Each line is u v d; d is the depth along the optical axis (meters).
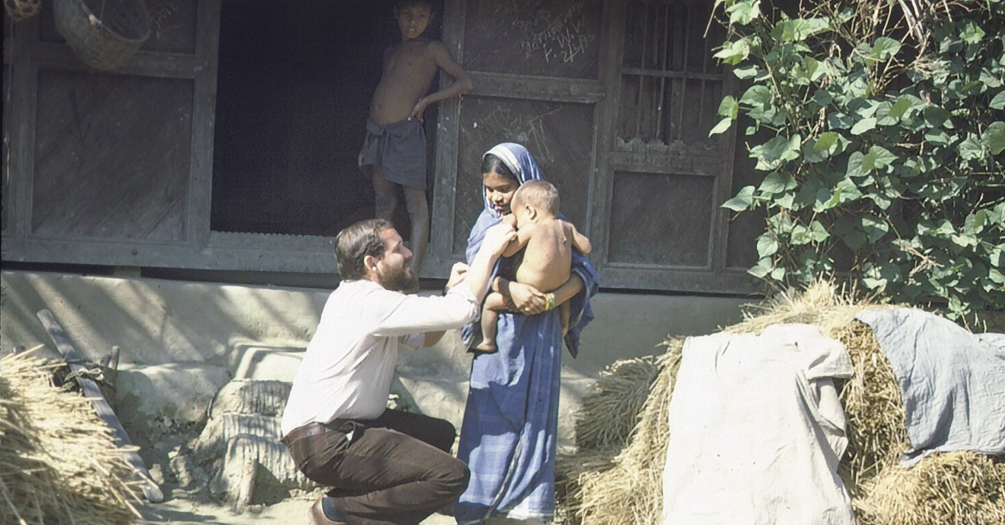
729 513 3.96
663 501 4.16
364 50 9.56
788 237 5.88
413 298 4.09
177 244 6.03
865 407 4.20
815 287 5.27
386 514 4.14
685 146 6.25
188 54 5.93
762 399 4.09
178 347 5.80
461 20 6.05
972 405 4.21
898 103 5.47
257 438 5.12
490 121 6.17
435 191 6.17
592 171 6.21
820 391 4.16
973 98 5.86
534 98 6.13
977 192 5.96
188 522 4.65
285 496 5.01
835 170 5.83
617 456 4.53
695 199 6.34
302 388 4.13
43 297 5.71
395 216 7.83
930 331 4.35
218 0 5.94
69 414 3.88
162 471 5.23
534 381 4.24
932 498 4.04
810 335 4.31
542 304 4.19
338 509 4.18
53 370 5.27
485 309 4.25
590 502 4.33
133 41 5.43
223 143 9.38
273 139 9.45
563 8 6.11
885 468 4.19
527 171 4.34
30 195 5.86
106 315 5.75
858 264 5.96
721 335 4.42
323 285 6.38
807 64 5.53
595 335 6.08
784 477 3.99
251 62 9.55
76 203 5.93
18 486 3.45
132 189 5.99
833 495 3.99
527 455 4.22
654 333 6.14
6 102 5.78
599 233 6.23
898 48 5.52
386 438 4.07
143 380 5.47
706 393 4.18
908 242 5.83
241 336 5.86
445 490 4.07
